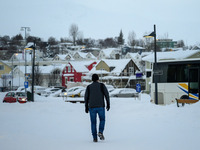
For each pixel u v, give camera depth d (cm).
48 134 921
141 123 1115
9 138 840
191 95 2181
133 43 17888
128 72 7669
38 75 7925
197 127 962
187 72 2250
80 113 1541
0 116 1395
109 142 784
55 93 4975
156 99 2352
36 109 1656
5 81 8175
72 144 753
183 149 663
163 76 2373
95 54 19400
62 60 12900
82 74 8862
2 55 19100
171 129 952
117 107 1672
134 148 687
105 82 7238
